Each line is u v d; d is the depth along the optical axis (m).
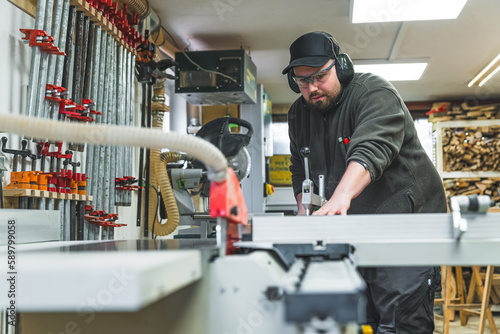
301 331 0.59
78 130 0.69
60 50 1.94
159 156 2.92
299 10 3.73
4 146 1.78
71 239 2.06
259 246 0.89
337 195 1.46
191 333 0.77
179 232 3.38
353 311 0.54
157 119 3.22
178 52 3.97
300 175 2.31
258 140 4.91
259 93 4.94
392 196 1.90
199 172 2.94
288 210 5.57
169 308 0.79
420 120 6.65
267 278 0.74
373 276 1.06
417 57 4.79
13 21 1.94
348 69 1.92
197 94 4.02
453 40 4.33
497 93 6.12
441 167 5.83
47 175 1.87
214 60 3.95
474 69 5.15
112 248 0.93
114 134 0.70
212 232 3.18
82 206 2.17
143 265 0.55
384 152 1.65
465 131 5.84
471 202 0.90
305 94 1.99
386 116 1.76
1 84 1.85
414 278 1.75
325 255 0.90
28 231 1.29
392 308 1.77
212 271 0.75
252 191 4.88
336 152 2.03
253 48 4.54
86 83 2.23
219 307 0.75
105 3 2.35
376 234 0.92
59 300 0.55
